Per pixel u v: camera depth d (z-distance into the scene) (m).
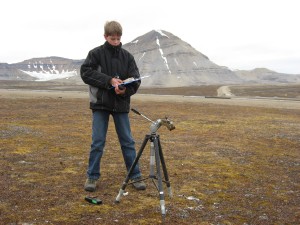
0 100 21.89
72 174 4.12
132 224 2.73
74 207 3.05
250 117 13.16
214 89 75.88
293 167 4.92
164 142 6.68
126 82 3.16
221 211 3.10
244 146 6.48
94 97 3.39
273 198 3.51
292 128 9.67
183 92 60.38
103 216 2.87
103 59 3.32
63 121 9.96
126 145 3.56
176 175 4.24
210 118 12.29
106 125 3.51
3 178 3.87
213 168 4.66
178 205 3.20
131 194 3.45
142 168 4.55
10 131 7.39
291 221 2.92
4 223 2.66
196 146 6.32
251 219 2.94
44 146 5.84
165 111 15.55
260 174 4.45
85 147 5.87
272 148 6.40
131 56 3.48
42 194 3.37
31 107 16.22
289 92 59.44
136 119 11.30
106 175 4.10
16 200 3.17
